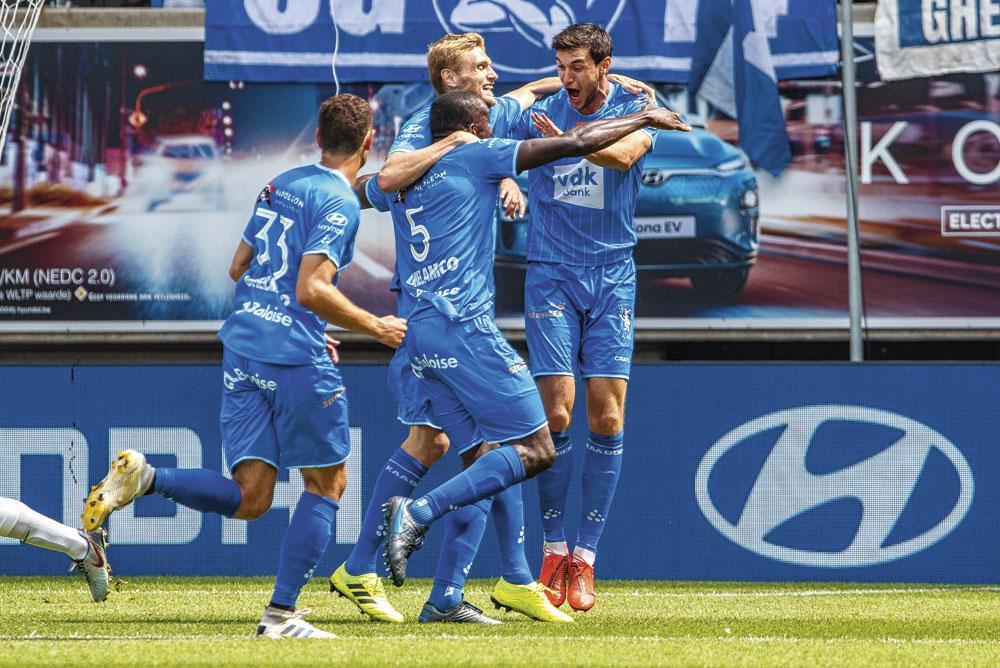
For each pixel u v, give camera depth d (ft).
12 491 75.41
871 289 119.75
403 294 55.01
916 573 75.77
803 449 76.18
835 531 76.07
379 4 116.47
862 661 44.50
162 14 120.67
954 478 75.82
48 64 120.78
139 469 46.70
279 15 116.88
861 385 76.28
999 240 119.03
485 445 55.72
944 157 118.93
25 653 44.16
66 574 76.38
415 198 52.70
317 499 50.78
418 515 49.19
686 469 76.23
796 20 115.44
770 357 133.28
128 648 45.50
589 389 62.95
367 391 75.87
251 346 49.34
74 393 75.61
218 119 120.37
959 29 117.19
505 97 62.18
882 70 118.52
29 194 121.08
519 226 117.39
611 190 62.18
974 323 119.44
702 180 117.80
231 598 66.23
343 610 62.23
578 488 75.46
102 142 120.88
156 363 75.92
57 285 121.49
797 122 118.73
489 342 51.96
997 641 51.55
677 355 133.39
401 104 118.21
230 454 50.29
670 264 118.83
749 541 76.18
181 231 121.19
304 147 120.26
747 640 50.37
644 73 114.93
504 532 57.77
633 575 76.13
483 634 52.47
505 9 115.44
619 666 42.37
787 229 118.62
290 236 49.34
